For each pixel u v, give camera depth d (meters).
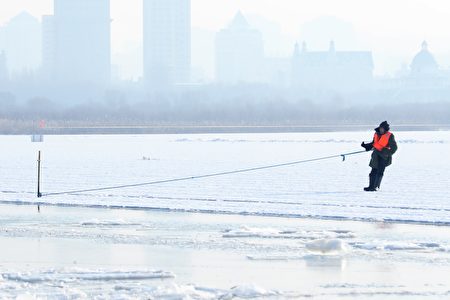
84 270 43.97
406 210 71.69
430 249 51.16
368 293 39.56
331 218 65.94
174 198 81.44
